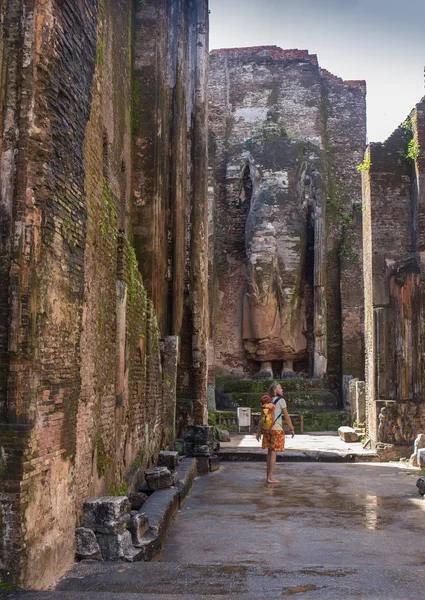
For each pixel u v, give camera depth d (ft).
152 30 50.72
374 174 56.70
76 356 20.57
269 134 94.02
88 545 19.84
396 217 56.24
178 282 53.72
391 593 16.53
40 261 17.42
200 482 41.98
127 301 30.60
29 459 16.37
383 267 55.77
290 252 88.89
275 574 18.45
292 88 97.19
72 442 19.88
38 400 17.12
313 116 96.32
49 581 17.44
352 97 98.37
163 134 51.88
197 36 58.75
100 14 26.73
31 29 17.66
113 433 27.09
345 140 97.30
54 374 18.45
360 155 96.73
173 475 31.99
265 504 33.81
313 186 91.81
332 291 91.66
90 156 23.47
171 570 18.76
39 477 17.03
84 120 22.22
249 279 88.84
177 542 25.31
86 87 22.50
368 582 17.65
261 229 89.04
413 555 23.44
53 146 18.62
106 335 26.09
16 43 17.62
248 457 54.60
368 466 50.34
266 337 87.76
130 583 17.43
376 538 26.08
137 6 50.96
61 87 19.39
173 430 48.62
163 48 52.03
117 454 27.86
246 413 75.15
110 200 27.76
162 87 51.62
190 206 56.75
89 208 23.16
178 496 31.55
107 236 26.61
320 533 26.96
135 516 21.58
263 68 97.91
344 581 17.74
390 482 41.81
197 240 56.34
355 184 95.96
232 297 92.84
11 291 16.69
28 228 17.04
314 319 89.04
